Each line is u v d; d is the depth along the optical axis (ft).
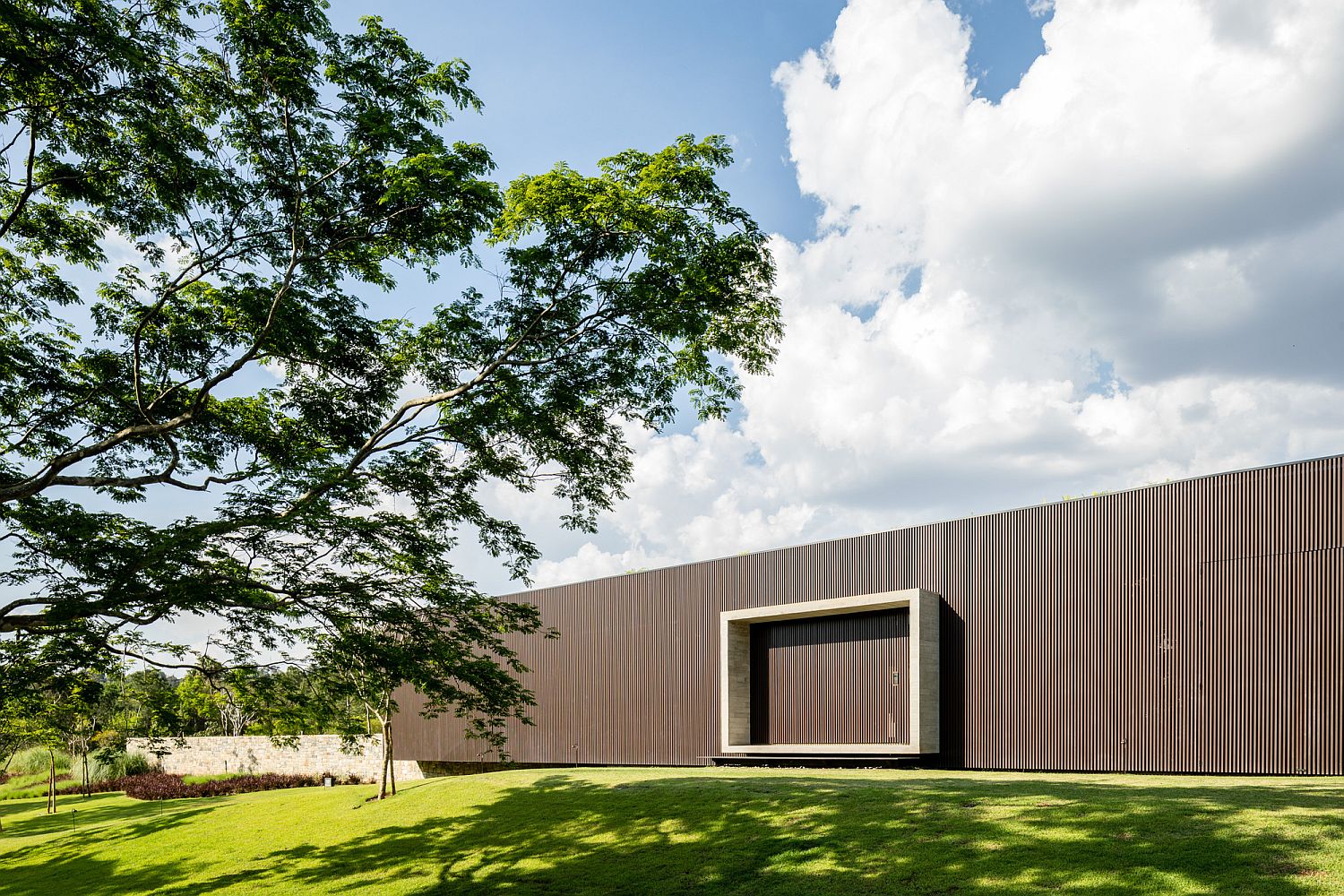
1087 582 64.80
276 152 37.40
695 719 87.81
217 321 40.34
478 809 58.85
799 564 82.23
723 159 38.65
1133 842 33.37
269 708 41.68
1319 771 53.01
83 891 55.06
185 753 135.03
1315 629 54.24
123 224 36.60
